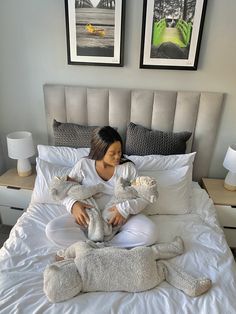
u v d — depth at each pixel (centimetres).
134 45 190
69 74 207
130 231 142
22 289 110
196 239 143
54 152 188
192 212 168
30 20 193
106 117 208
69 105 208
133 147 193
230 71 190
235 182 196
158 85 201
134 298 109
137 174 163
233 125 205
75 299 107
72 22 186
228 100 198
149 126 206
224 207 184
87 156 169
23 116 228
